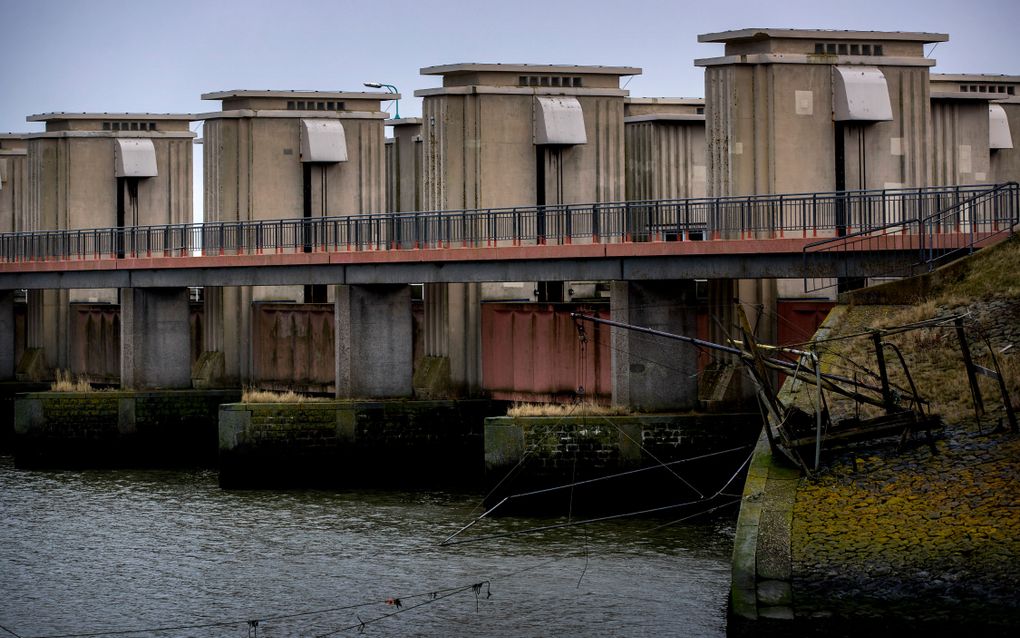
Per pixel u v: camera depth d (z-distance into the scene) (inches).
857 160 2201.0
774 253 1900.8
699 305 2176.4
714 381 2058.3
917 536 1244.5
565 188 2449.6
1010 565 1184.2
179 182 3213.6
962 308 1695.4
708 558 1664.6
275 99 2778.1
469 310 2373.3
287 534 1884.8
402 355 2353.6
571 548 1736.0
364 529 1900.8
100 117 3198.8
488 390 2381.9
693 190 2640.3
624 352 2023.9
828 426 1427.2
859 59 2206.0
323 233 2456.9
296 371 2674.7
